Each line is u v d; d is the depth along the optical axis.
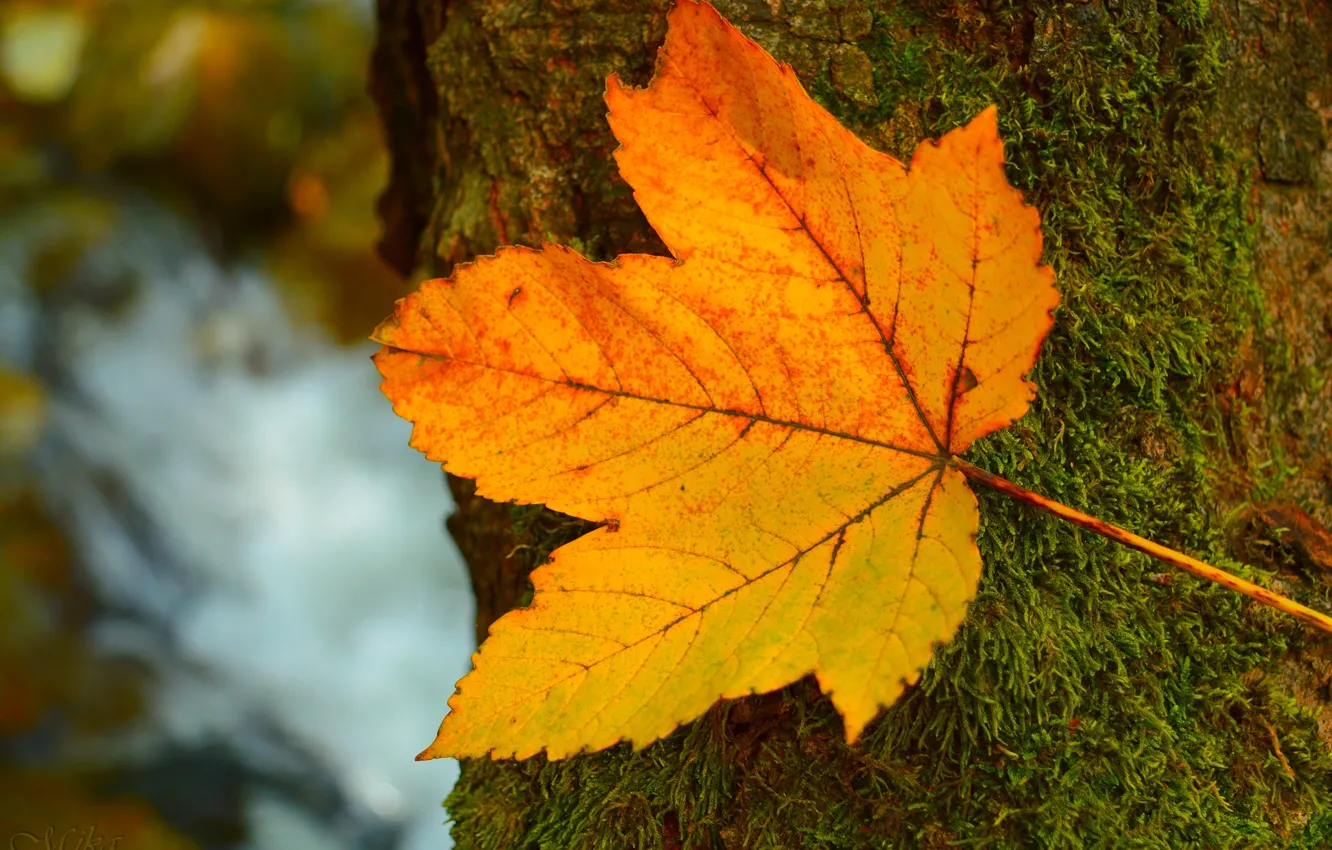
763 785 0.76
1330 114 0.81
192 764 2.97
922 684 0.75
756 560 0.73
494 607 0.84
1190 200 0.78
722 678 0.72
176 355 4.05
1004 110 0.78
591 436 0.73
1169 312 0.78
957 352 0.73
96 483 3.66
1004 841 0.75
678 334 0.73
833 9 0.78
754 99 0.72
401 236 1.03
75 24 2.97
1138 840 0.75
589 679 0.72
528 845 0.78
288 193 3.26
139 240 3.76
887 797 0.75
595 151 0.80
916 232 0.73
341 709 3.54
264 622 3.80
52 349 3.76
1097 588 0.76
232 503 4.09
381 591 4.02
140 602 3.56
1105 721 0.76
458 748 0.72
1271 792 0.76
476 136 0.82
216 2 2.92
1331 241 0.81
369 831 3.02
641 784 0.77
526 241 0.80
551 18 0.80
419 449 0.73
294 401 4.47
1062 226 0.78
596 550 0.73
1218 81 0.79
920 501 0.73
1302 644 0.78
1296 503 0.80
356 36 2.95
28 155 3.58
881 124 0.78
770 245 0.73
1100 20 0.77
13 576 3.17
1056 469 0.77
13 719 2.86
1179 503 0.77
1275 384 0.80
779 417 0.74
